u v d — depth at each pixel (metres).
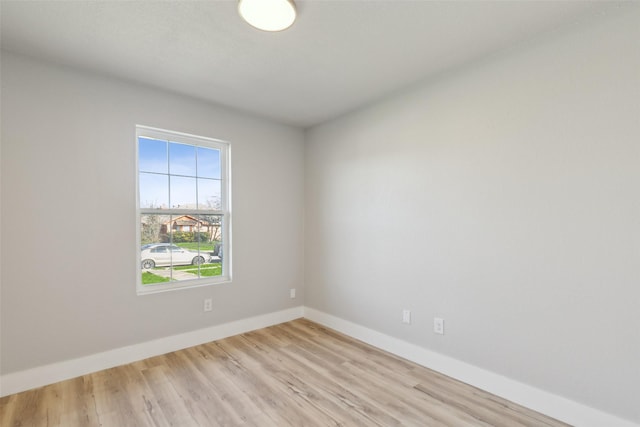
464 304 2.26
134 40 1.96
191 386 2.17
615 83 1.64
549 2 1.62
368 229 2.98
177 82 2.55
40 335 2.15
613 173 1.65
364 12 1.69
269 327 3.41
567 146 1.80
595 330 1.70
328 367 2.47
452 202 2.33
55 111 2.22
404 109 2.67
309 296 3.70
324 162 3.50
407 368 2.46
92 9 1.66
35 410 1.88
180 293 2.81
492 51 2.09
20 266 2.09
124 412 1.88
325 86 2.62
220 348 2.83
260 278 3.38
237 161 3.20
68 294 2.26
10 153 2.06
